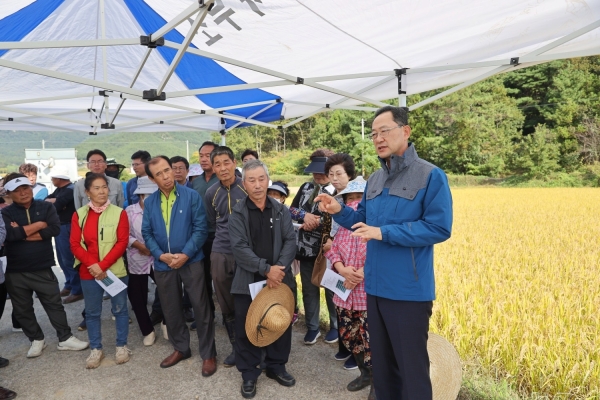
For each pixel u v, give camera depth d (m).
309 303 4.06
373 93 5.07
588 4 2.84
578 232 9.98
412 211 2.25
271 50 3.79
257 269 3.06
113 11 4.01
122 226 3.69
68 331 4.06
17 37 4.12
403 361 2.30
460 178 40.50
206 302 3.58
